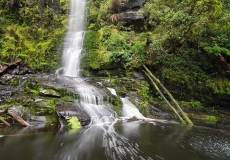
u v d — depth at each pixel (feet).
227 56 35.53
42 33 50.85
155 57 37.99
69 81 33.73
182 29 36.24
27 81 30.09
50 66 44.45
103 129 21.17
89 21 56.18
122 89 35.60
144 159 13.46
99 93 30.30
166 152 14.89
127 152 14.67
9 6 51.21
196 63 36.83
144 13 49.14
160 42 38.01
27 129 20.20
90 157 13.55
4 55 39.81
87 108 26.03
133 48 41.83
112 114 26.96
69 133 19.20
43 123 22.29
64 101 25.75
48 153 14.03
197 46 37.70
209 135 20.17
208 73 36.55
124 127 22.48
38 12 54.44
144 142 17.11
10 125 21.44
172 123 26.03
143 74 39.34
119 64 40.75
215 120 29.55
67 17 59.72
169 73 36.68
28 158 13.10
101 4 58.54
